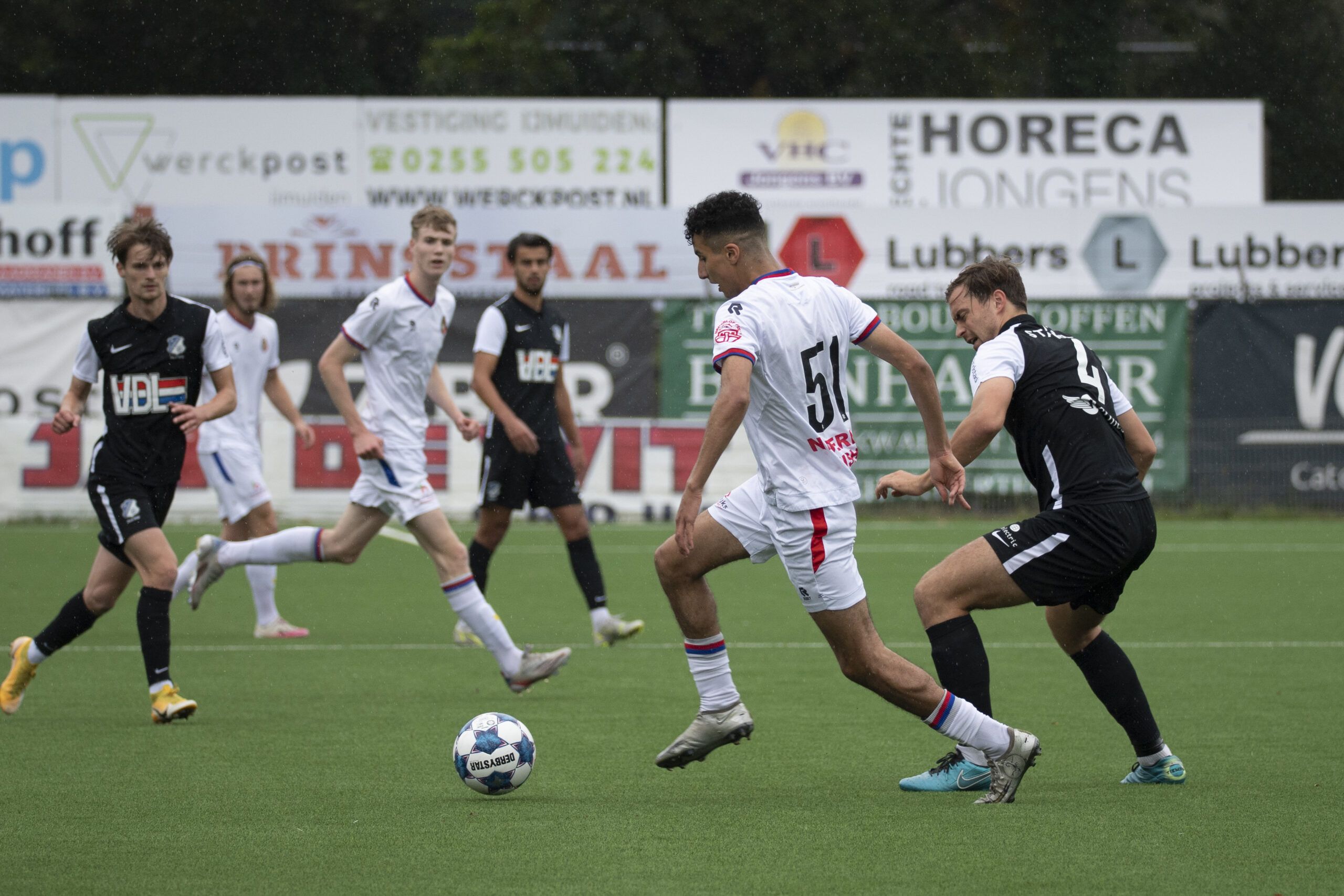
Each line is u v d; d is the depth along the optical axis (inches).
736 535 725.9
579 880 572.4
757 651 1251.2
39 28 3779.5
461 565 997.8
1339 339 2618.1
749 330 671.8
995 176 2960.1
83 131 2908.5
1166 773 748.0
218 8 3823.8
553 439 1246.9
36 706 983.6
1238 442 2618.1
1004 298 753.0
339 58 3885.3
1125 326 2623.0
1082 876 576.1
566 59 3887.8
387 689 1058.1
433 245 1003.3
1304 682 1081.4
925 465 2598.4
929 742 866.1
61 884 567.5
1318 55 4148.6
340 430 2472.9
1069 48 3890.3
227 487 1306.6
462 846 625.3
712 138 2938.0
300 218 2632.9
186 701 909.8
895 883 566.6
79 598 923.4
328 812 689.0
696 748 728.3
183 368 914.1
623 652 1244.5
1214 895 550.0
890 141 2945.4
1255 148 2965.1
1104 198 2967.5
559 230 2632.9
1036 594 709.9
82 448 2465.6
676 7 3831.2
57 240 2583.7
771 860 601.0
